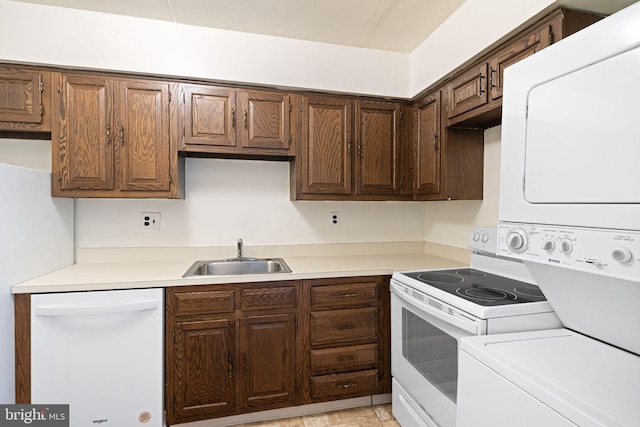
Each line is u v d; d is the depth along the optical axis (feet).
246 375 5.96
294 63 7.13
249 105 6.77
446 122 6.66
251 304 5.94
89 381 5.26
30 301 5.03
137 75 6.39
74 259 6.96
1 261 4.68
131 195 6.27
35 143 6.62
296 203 8.13
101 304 5.24
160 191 6.38
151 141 6.32
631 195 2.28
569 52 2.73
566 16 4.34
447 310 4.39
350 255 8.43
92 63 6.16
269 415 6.20
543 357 3.10
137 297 5.41
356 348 6.42
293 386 6.18
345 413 6.40
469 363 3.41
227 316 5.86
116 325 5.32
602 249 2.46
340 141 7.25
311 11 6.18
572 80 2.71
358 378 6.42
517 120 3.25
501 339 3.56
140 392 5.44
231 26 6.67
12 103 5.77
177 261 7.33
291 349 6.15
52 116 5.92
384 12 6.24
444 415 4.46
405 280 5.63
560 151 2.80
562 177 2.78
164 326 5.60
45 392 5.11
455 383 4.25
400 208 8.82
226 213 7.73
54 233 6.12
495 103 5.38
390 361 6.60
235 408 5.92
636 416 2.21
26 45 5.91
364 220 8.59
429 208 8.73
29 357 5.04
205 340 5.76
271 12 6.20
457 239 7.68
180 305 5.62
